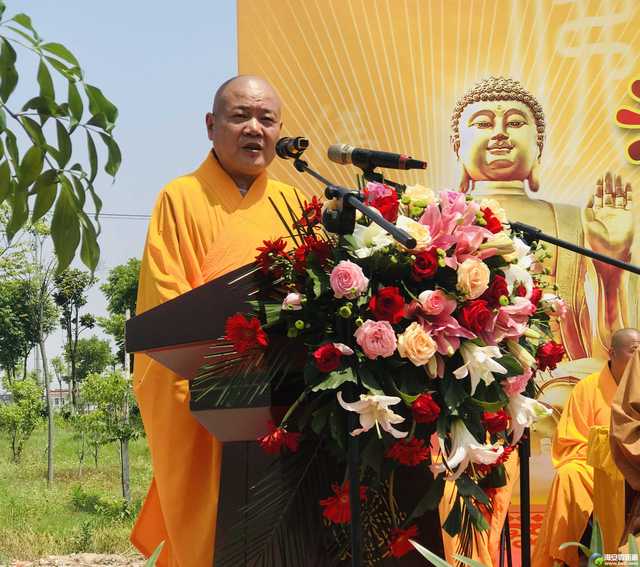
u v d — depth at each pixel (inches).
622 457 176.9
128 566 322.7
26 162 95.8
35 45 95.6
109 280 1076.5
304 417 96.3
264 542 99.9
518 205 280.2
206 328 104.8
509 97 280.1
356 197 96.0
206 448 137.0
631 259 277.6
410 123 279.4
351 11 278.7
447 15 280.4
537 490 272.4
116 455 788.6
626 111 278.2
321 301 97.2
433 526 105.9
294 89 277.7
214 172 161.5
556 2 279.7
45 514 486.0
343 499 95.0
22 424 792.3
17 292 823.7
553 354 109.9
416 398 92.0
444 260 94.7
